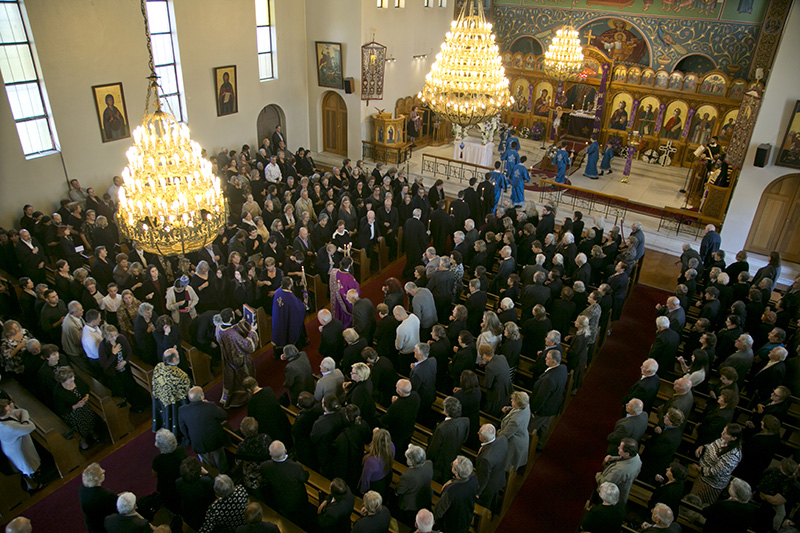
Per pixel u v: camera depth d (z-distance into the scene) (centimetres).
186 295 920
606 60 2117
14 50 1234
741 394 880
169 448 589
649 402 728
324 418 627
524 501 747
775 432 644
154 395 750
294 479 571
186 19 1574
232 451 721
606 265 1148
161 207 706
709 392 829
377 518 504
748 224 1471
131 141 1516
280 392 930
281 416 702
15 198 1288
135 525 498
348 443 625
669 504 574
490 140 1945
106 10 1380
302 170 1747
